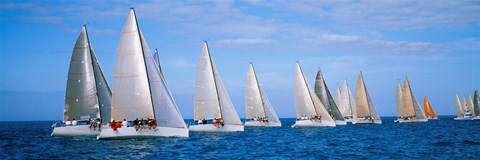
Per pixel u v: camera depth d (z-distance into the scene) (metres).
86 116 54.28
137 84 46.03
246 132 68.81
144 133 45.34
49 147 43.78
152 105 46.19
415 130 77.00
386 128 85.31
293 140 53.84
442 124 106.56
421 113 112.19
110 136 45.09
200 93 64.25
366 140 53.66
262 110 84.19
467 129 79.06
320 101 86.44
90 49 54.62
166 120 47.00
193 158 35.50
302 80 85.38
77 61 53.84
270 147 44.69
